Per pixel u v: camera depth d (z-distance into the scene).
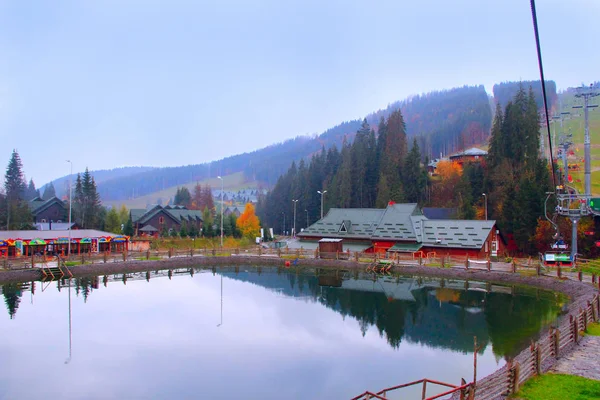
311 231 79.00
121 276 57.03
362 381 22.98
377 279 55.31
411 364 25.25
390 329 32.66
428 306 39.84
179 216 124.06
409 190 103.06
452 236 63.44
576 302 34.16
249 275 59.25
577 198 47.81
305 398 20.73
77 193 109.25
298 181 137.88
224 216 114.75
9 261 53.97
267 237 117.19
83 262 58.66
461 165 125.00
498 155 91.06
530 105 91.06
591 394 16.03
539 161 71.00
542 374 18.16
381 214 76.31
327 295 45.75
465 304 40.16
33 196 195.00
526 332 30.31
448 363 25.17
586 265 46.66
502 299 41.66
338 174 116.81
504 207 70.12
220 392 21.67
